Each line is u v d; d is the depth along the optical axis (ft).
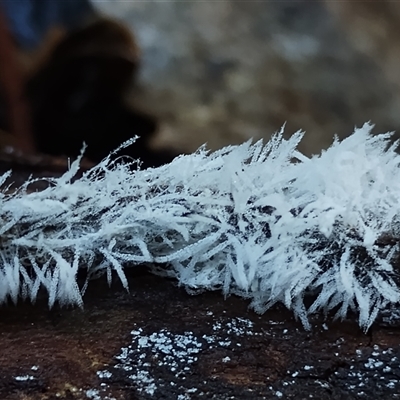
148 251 0.40
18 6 0.88
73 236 0.40
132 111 0.81
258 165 0.41
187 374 0.39
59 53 0.76
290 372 0.39
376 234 0.40
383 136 0.41
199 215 0.40
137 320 0.40
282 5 1.40
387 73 1.32
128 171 0.41
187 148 0.96
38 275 0.40
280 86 1.25
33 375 0.39
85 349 0.40
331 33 1.37
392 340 0.40
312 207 0.39
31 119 0.78
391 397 0.39
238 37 1.32
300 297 0.40
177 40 1.27
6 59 0.78
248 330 0.40
